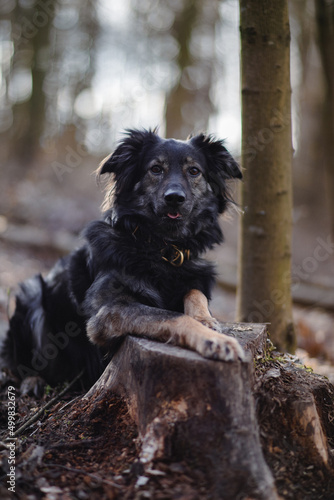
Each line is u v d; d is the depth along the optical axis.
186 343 2.91
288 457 2.76
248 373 2.74
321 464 2.76
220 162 4.23
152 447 2.57
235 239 13.11
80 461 2.78
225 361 2.66
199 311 3.39
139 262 3.74
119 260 3.68
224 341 2.71
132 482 2.46
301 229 15.39
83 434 3.03
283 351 4.48
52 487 2.46
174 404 2.68
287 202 4.36
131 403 2.98
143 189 3.95
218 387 2.63
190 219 4.02
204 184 4.14
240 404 2.63
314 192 17.81
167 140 4.12
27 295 4.66
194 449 2.56
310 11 16.02
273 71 4.11
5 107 17.44
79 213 10.64
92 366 4.09
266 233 4.32
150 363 2.79
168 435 2.59
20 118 15.87
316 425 2.85
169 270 3.84
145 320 3.18
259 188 4.27
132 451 2.75
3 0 14.45
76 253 4.29
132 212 3.88
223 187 4.33
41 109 14.45
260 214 4.30
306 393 2.99
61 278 4.34
